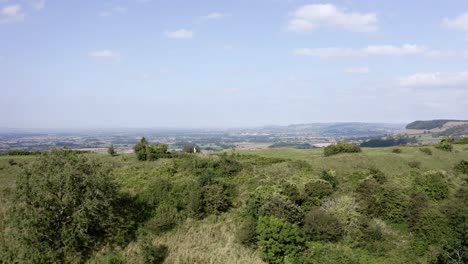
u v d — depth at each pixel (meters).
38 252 20.94
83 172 23.78
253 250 23.25
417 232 25.52
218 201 27.03
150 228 24.62
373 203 27.38
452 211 25.92
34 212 21.45
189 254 22.69
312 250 23.22
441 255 22.67
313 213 25.31
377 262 22.70
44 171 23.62
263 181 31.39
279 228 22.62
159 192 28.73
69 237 21.67
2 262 21.28
